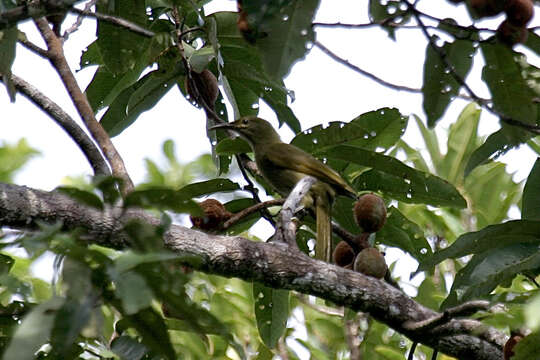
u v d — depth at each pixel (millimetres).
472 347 9328
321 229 11469
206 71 11758
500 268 8086
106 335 9875
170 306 5910
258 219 11375
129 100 11781
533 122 8188
